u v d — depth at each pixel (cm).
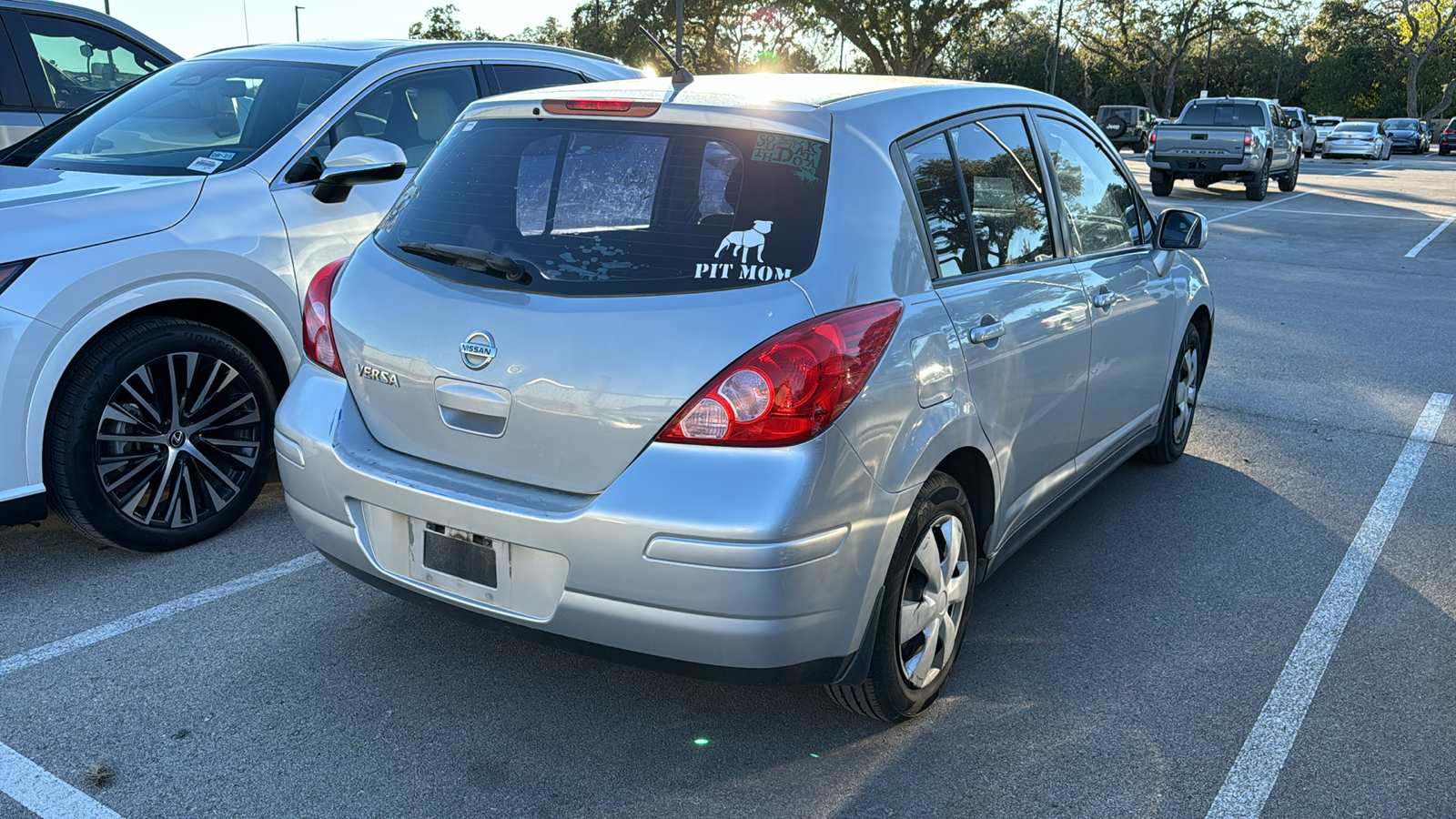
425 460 271
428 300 270
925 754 280
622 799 260
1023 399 316
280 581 372
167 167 420
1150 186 2467
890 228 265
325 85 460
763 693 309
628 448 239
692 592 233
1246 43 8619
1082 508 457
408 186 306
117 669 313
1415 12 7700
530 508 246
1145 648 338
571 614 245
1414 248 1322
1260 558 409
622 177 265
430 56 497
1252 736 290
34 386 344
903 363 255
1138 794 264
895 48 5006
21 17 672
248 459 409
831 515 238
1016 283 316
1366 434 564
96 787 260
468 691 306
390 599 361
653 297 244
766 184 254
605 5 5316
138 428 378
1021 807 259
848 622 251
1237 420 588
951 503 285
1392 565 404
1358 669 327
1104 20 7650
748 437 232
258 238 405
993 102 335
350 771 269
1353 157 3925
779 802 260
